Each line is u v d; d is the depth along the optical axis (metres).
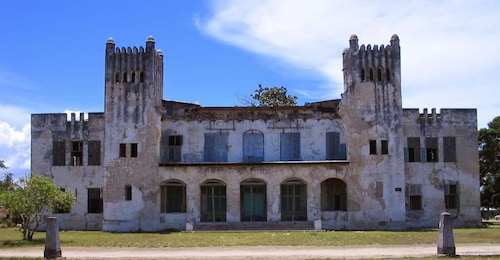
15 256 28.61
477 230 46.28
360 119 50.72
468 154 53.06
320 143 52.38
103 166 52.19
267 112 53.97
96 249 32.34
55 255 27.48
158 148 50.97
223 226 47.91
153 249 32.16
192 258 27.27
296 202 51.31
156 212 50.06
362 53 51.50
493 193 72.69
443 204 52.16
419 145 52.75
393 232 43.88
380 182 49.94
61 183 53.28
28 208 38.41
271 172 50.69
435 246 32.28
